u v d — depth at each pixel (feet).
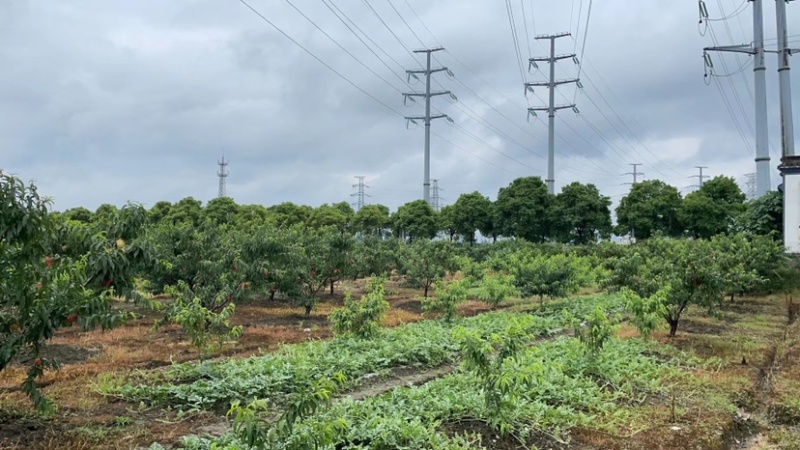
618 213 135.33
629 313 58.34
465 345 23.73
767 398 31.40
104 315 21.52
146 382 28.99
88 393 26.86
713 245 73.92
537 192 133.80
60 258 21.53
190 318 33.71
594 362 33.19
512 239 119.55
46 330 20.56
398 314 57.72
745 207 124.26
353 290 82.23
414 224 143.13
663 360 37.86
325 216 132.26
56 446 20.15
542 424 24.21
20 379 28.89
